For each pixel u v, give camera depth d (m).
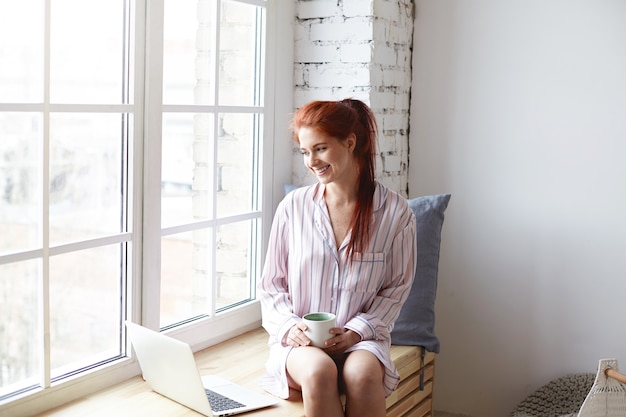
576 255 3.19
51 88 2.29
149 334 2.32
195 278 2.85
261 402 2.36
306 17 3.24
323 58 3.21
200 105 2.79
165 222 2.71
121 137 2.53
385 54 3.21
